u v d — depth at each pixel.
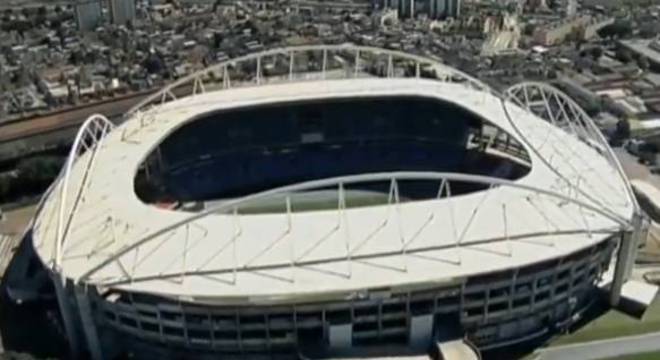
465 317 115.06
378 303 109.00
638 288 128.38
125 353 117.56
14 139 181.75
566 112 182.62
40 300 125.31
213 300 104.50
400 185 162.12
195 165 164.25
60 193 126.62
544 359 114.75
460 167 165.25
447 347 109.19
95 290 108.25
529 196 126.50
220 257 111.69
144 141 148.12
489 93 170.75
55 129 187.38
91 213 122.88
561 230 118.06
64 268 109.56
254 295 104.12
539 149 144.62
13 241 147.12
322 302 107.19
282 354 114.06
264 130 169.62
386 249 113.12
